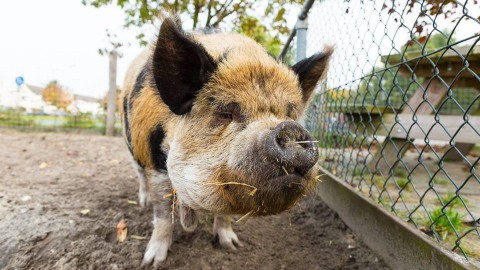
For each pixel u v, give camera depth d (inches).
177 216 38.6
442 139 46.1
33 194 43.2
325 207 42.9
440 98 47.8
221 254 32.4
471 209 35.9
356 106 42.1
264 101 20.9
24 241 31.5
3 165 58.2
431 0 24.8
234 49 24.5
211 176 20.7
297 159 17.0
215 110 21.6
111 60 107.4
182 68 22.4
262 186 17.8
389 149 50.9
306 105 27.0
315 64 25.9
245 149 18.7
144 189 42.6
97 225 35.2
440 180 49.0
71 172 56.4
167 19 21.1
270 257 32.8
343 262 31.5
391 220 28.9
